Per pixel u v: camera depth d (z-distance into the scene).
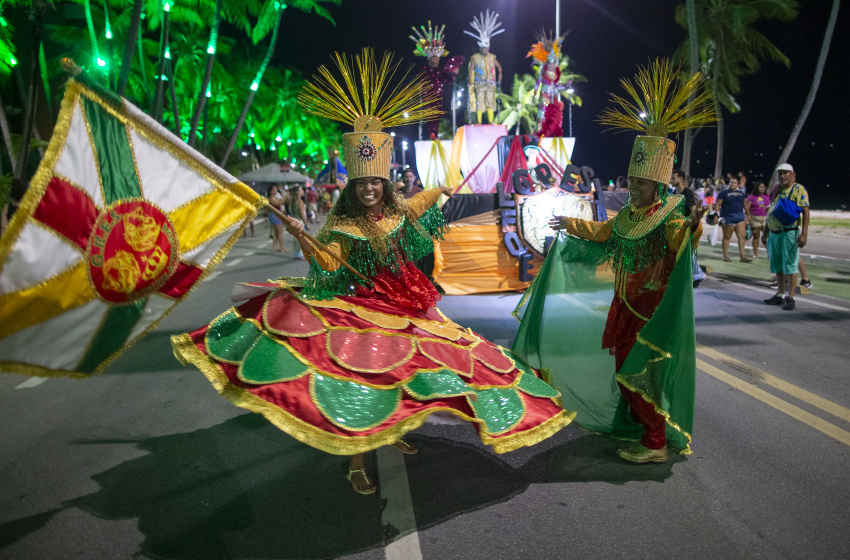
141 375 5.28
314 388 2.83
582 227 3.89
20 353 2.41
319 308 3.17
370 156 3.28
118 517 3.01
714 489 3.22
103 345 2.69
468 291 8.48
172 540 2.80
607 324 3.78
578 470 3.46
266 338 3.00
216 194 2.94
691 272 3.34
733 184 11.82
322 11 15.96
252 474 3.45
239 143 48.75
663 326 3.37
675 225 3.38
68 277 2.45
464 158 12.66
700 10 30.78
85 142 2.47
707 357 5.53
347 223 3.33
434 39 12.28
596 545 2.73
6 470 3.52
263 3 16.91
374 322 3.19
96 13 17.91
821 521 2.90
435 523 2.92
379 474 3.44
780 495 3.14
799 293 8.53
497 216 8.50
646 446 3.52
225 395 2.76
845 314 7.20
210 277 10.98
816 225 20.05
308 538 2.81
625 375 3.44
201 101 14.84
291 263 12.99
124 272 2.65
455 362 3.21
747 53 31.98
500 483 3.32
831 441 3.77
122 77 9.92
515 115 40.66
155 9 17.16
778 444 3.74
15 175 7.50
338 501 3.14
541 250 8.46
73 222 2.44
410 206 3.57
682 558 2.63
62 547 2.76
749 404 4.39
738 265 11.41
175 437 3.97
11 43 12.88
